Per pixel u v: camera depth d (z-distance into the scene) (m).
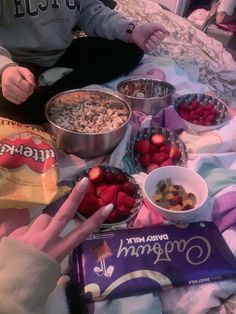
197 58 1.40
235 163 0.94
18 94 0.82
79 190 0.53
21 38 1.11
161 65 1.28
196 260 0.69
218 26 2.21
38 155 0.76
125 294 0.63
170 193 0.81
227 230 0.76
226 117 1.06
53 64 1.19
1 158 0.72
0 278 0.48
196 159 0.90
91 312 0.61
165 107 1.08
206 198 0.77
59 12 1.14
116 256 0.68
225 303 0.66
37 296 0.48
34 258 0.49
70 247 0.52
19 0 1.05
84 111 0.94
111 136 0.88
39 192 0.70
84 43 1.22
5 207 0.69
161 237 0.72
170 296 0.65
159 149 0.94
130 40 1.22
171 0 2.29
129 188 0.80
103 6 1.31
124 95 1.05
